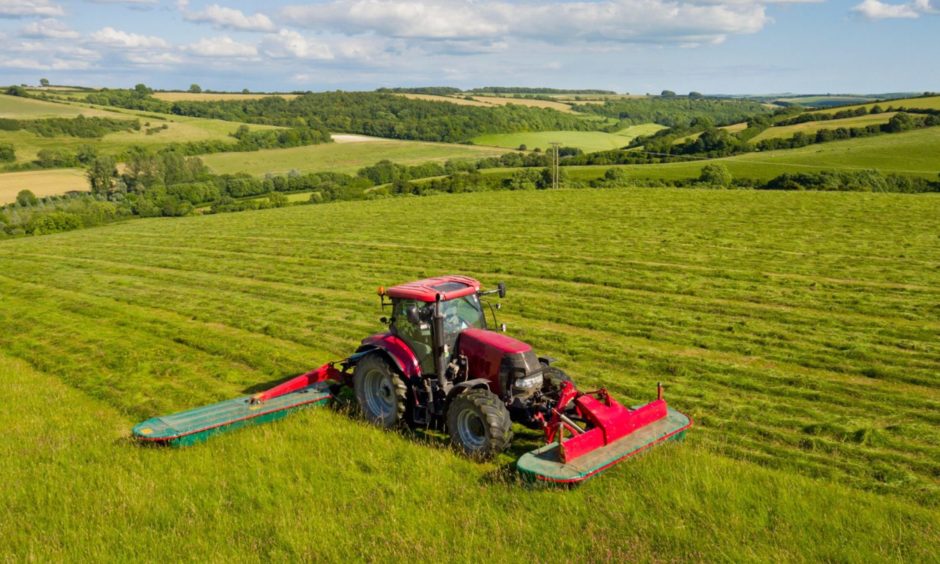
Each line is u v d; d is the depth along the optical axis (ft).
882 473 26.61
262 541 21.98
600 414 26.07
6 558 21.43
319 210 157.99
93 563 21.04
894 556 19.93
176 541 22.08
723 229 97.35
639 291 63.00
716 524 21.75
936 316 50.80
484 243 94.68
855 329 48.39
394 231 112.16
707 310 55.31
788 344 45.01
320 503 24.17
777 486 24.20
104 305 67.00
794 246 82.33
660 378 39.47
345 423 31.40
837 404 34.76
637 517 22.16
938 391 36.27
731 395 36.22
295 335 51.55
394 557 20.68
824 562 19.75
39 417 34.78
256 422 31.42
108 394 39.01
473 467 26.53
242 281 77.71
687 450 27.17
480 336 29.19
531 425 28.71
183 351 48.44
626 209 123.34
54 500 25.17
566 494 23.70
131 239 125.90
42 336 55.01
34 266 98.17
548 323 53.62
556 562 20.11
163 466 27.68
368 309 60.18
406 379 30.53
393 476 26.05
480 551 20.70
